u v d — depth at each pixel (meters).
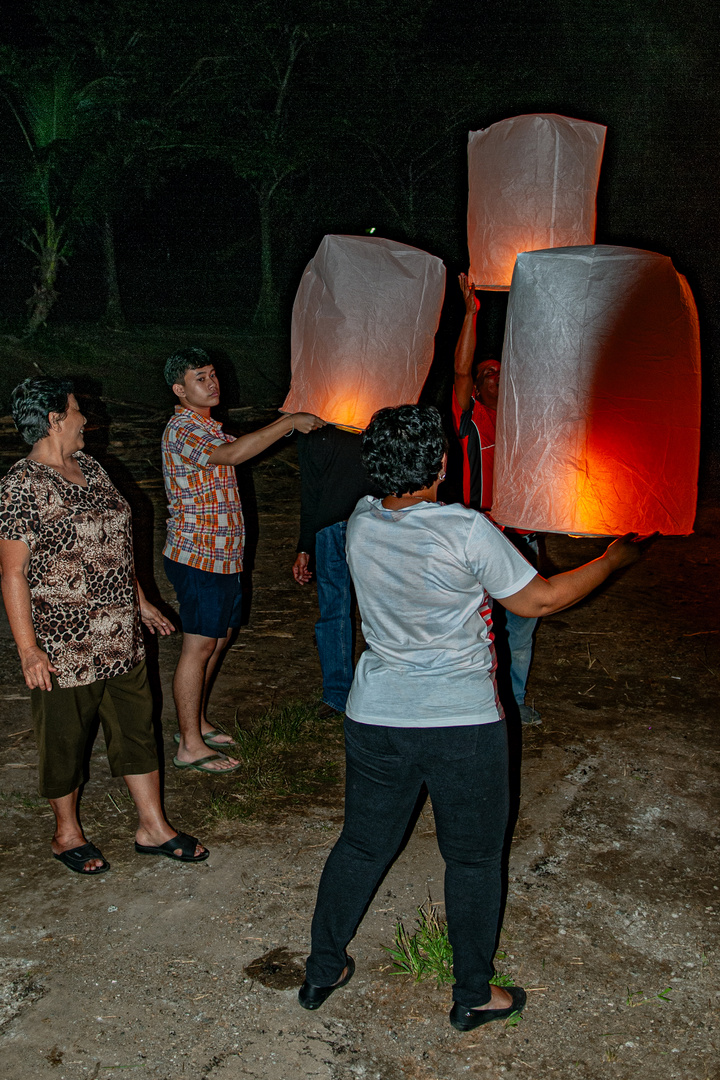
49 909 3.19
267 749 4.30
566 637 5.84
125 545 3.23
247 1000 2.77
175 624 6.01
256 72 23.64
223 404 14.80
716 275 15.59
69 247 22.22
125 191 23.11
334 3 22.86
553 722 4.66
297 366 3.44
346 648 4.57
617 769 4.19
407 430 2.39
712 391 12.49
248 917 3.15
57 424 3.07
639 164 16.12
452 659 2.36
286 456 10.95
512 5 20.22
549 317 2.42
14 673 5.25
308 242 28.58
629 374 2.38
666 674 5.29
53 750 3.20
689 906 3.22
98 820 3.74
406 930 3.08
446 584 2.34
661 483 2.43
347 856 2.57
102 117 21.53
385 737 2.39
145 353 20.98
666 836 3.66
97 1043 2.61
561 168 3.33
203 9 21.62
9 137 21.78
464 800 2.39
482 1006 2.62
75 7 20.44
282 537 8.11
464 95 24.47
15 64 20.62
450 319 11.12
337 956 2.67
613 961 2.94
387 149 26.36
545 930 3.09
